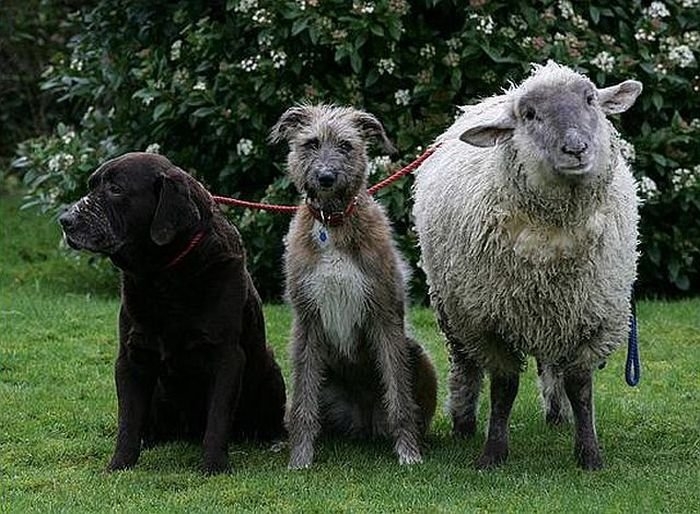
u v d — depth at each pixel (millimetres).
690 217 14539
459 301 8312
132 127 15289
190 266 8094
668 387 10758
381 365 8703
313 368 8703
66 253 16266
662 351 12016
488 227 7898
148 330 8242
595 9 14289
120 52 15516
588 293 7883
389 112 14055
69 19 18797
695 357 11773
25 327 12961
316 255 8508
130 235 8023
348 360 8852
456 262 8211
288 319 13305
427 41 14047
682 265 14641
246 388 8930
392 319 8664
